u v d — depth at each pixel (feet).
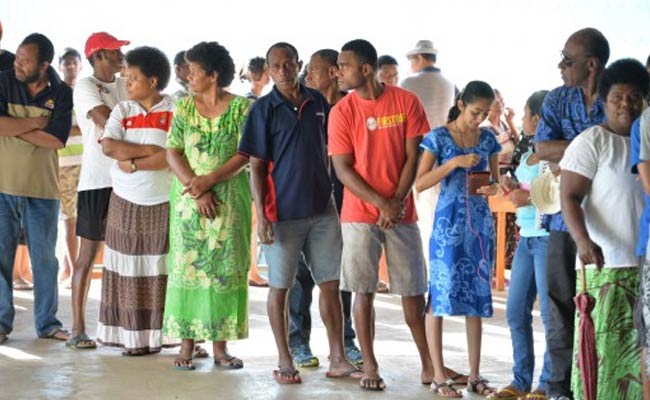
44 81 22.67
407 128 18.58
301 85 19.61
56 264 23.17
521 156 19.84
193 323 19.97
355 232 18.57
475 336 18.72
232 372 20.10
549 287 16.55
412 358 21.63
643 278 13.92
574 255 16.31
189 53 19.79
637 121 14.11
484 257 18.51
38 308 23.06
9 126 22.20
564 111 16.46
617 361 15.02
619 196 14.93
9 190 22.43
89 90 22.27
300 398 18.11
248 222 20.17
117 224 21.33
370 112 18.52
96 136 22.33
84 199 22.38
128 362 20.84
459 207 18.35
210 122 19.80
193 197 19.60
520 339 18.25
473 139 18.69
